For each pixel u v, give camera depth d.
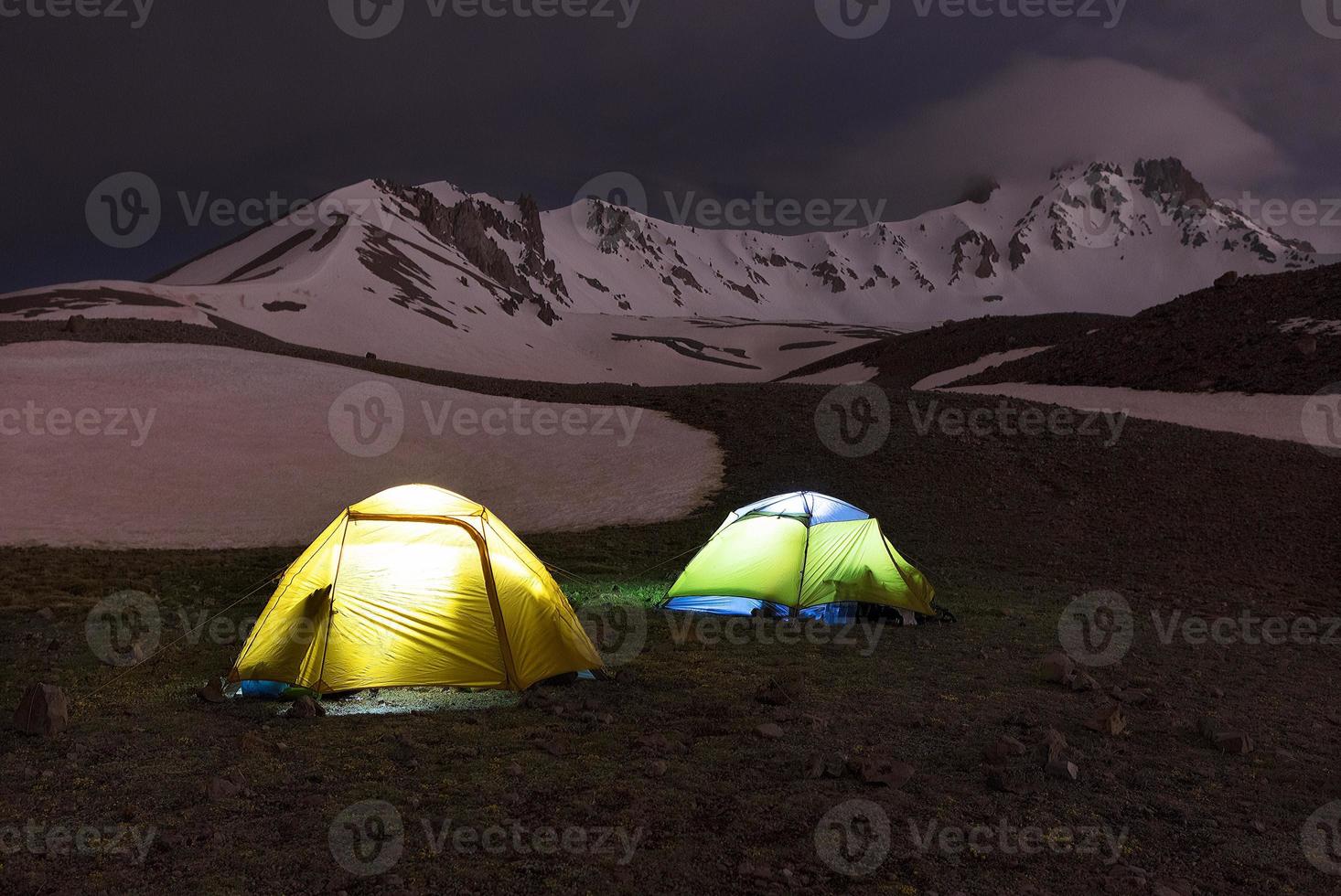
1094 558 22.69
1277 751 8.09
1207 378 58.34
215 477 33.59
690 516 27.77
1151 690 10.27
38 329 65.50
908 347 124.50
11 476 32.09
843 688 9.95
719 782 6.90
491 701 9.22
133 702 9.00
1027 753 7.66
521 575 10.30
